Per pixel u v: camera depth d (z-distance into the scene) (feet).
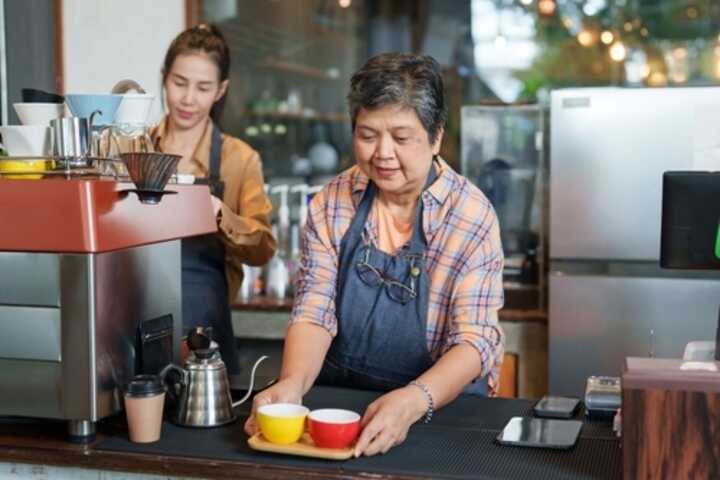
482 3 18.11
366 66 7.51
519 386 13.79
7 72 14.16
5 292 6.89
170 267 7.97
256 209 11.25
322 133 19.63
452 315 7.93
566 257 13.12
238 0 18.60
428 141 7.57
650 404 5.88
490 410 7.85
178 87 10.87
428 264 8.14
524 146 14.28
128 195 7.13
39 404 6.92
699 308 12.70
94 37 15.43
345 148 19.57
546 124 14.15
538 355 13.71
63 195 6.74
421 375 7.59
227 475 6.44
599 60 17.67
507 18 18.03
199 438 7.04
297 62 19.81
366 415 6.80
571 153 13.00
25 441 7.00
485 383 8.46
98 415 6.86
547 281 14.03
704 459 5.82
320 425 6.50
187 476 6.54
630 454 5.92
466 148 14.47
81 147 7.24
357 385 8.53
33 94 7.97
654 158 12.75
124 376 7.24
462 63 18.97
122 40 15.47
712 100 12.55
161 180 7.09
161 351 7.74
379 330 8.20
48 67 14.98
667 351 12.82
